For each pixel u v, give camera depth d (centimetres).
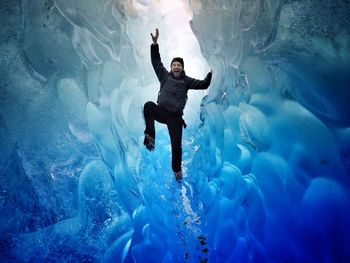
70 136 460
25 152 443
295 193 367
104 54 517
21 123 447
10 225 421
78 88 476
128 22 564
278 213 375
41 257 409
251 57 442
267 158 408
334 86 354
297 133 378
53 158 449
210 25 529
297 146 376
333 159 345
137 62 575
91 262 410
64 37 478
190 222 443
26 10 459
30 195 435
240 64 463
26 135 447
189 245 418
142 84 576
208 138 534
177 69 410
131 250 421
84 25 499
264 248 373
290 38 396
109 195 453
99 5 520
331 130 350
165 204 470
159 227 446
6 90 449
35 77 457
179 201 471
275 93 407
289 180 376
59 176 446
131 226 441
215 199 465
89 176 454
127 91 537
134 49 573
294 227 357
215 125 516
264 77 422
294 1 393
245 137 450
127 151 498
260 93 427
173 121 398
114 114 500
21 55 455
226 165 474
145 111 395
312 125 366
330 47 363
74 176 450
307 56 380
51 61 467
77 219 436
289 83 394
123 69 541
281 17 405
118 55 539
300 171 368
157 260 414
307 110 373
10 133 443
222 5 500
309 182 358
